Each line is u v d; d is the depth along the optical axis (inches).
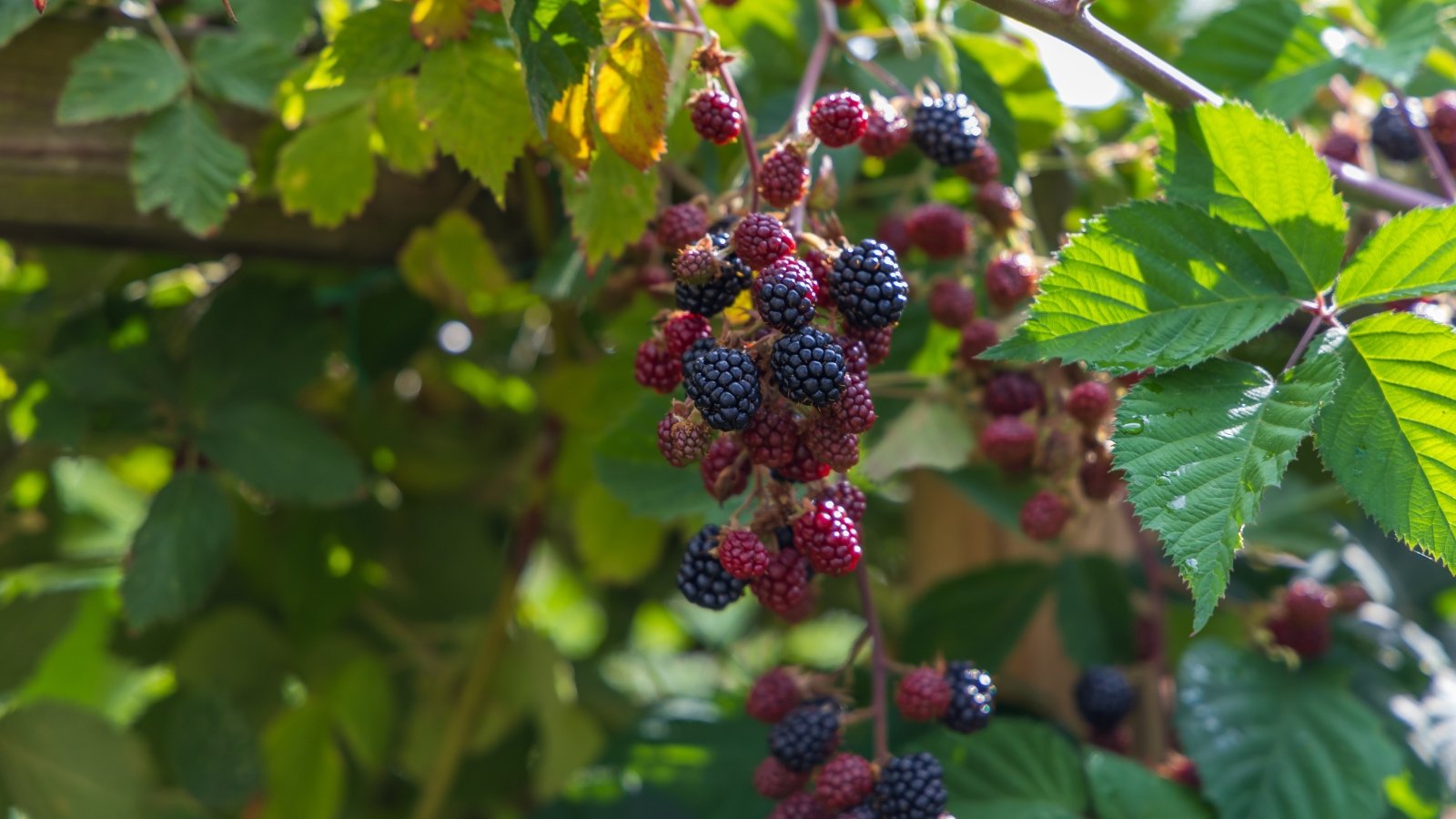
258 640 38.2
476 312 34.8
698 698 37.7
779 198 27.1
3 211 31.7
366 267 34.5
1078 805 32.1
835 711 28.8
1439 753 33.9
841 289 26.3
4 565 37.5
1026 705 36.0
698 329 26.7
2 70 31.2
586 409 36.6
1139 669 35.2
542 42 26.2
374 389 41.4
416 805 40.5
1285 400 25.8
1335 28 32.7
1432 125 32.3
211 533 33.2
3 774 34.5
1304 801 31.8
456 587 41.6
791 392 25.5
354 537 39.1
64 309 35.9
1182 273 26.6
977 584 35.9
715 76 27.3
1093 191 34.3
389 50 29.1
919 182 32.7
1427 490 25.8
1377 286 26.6
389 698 39.3
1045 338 26.4
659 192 29.1
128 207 32.1
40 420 33.3
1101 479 30.1
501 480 43.3
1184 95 27.2
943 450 31.4
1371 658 34.9
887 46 33.6
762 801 34.8
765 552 26.5
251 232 33.0
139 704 45.0
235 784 35.0
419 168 30.3
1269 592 35.9
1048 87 32.8
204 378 34.1
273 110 31.3
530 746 40.9
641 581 46.0
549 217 33.5
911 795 27.9
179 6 32.7
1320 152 33.1
